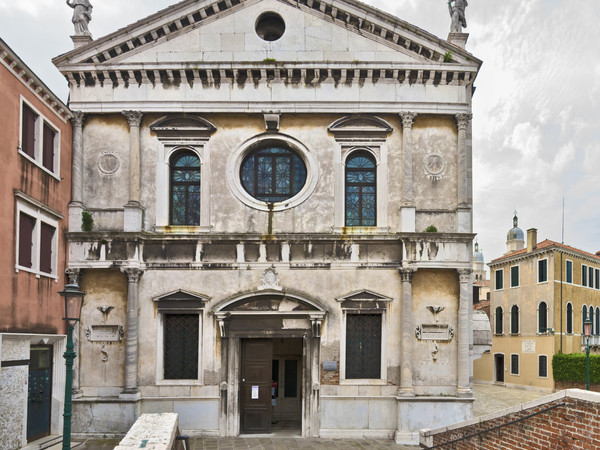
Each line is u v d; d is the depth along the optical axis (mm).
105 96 17844
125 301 17297
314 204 17812
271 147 18422
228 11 18062
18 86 14508
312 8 18094
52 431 16328
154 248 17453
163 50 18000
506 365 42438
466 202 17703
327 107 17844
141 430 9656
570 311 39062
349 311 17297
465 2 19141
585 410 8164
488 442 10227
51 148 16703
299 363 19953
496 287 44906
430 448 12000
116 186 17812
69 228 17375
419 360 17109
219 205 17797
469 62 17750
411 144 17812
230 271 17406
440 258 17156
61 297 16750
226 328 17156
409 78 17922
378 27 17922
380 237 17312
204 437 16750
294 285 17375
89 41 18609
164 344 17344
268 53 17953
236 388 17016
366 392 16984
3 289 13438
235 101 17828
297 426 18516
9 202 13875
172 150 18047
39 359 15820
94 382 16969
